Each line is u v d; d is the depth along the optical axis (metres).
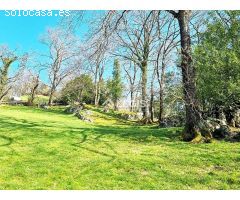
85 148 19.53
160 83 30.69
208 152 18.33
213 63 21.38
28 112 43.16
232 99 22.45
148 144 21.30
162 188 12.25
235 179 13.12
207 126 22.55
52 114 43.09
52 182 12.67
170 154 17.88
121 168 14.92
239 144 20.56
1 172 13.80
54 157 16.94
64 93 72.38
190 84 22.42
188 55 22.66
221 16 22.25
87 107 51.06
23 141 21.19
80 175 13.63
